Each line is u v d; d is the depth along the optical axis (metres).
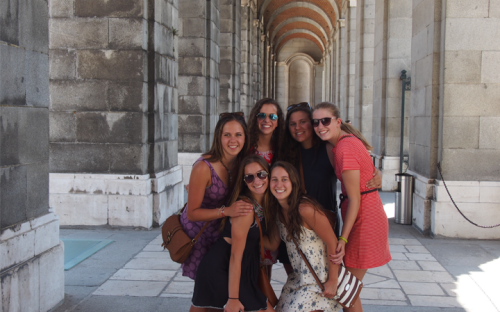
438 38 6.12
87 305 3.71
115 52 6.36
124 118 6.39
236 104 14.14
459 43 5.94
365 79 12.81
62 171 6.52
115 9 6.32
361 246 2.77
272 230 2.75
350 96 17.73
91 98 6.42
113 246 5.51
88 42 6.38
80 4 6.36
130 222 6.38
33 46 3.30
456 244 5.77
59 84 6.45
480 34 5.91
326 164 3.04
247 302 2.57
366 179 2.79
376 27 11.13
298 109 3.02
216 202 2.78
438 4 6.11
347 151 2.69
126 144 6.42
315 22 32.56
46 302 3.45
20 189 3.15
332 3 23.72
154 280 4.34
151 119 6.55
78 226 6.43
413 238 6.10
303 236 2.62
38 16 3.36
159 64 6.71
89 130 6.45
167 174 7.00
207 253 2.68
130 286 4.17
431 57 6.25
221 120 2.72
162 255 5.16
